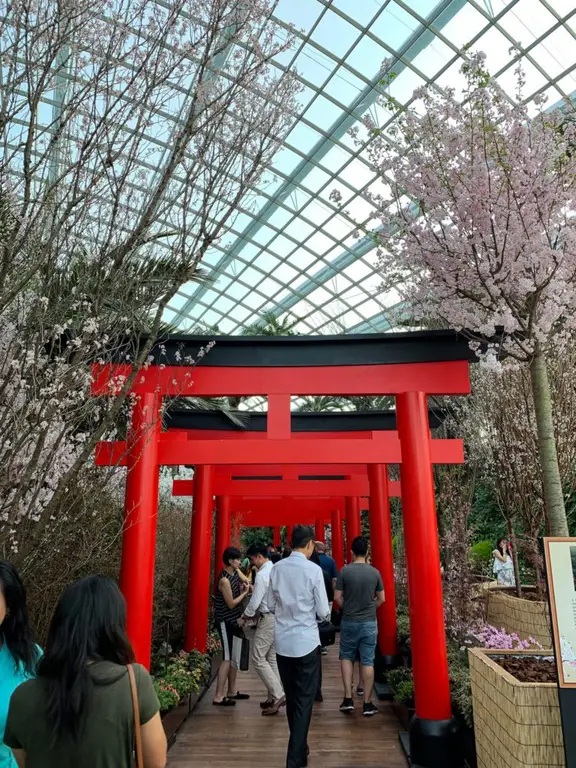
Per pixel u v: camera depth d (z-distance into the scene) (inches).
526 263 142.4
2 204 127.0
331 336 187.9
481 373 252.1
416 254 161.0
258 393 189.5
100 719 56.2
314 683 156.9
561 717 103.6
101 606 62.0
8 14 112.7
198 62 135.9
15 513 119.4
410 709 189.6
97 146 125.6
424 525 177.8
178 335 187.5
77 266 145.1
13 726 58.5
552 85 478.9
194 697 228.1
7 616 82.7
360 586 219.0
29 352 125.3
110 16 125.0
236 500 530.0
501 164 137.1
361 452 185.5
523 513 224.2
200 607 298.5
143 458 179.6
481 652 142.5
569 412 203.6
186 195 140.9
